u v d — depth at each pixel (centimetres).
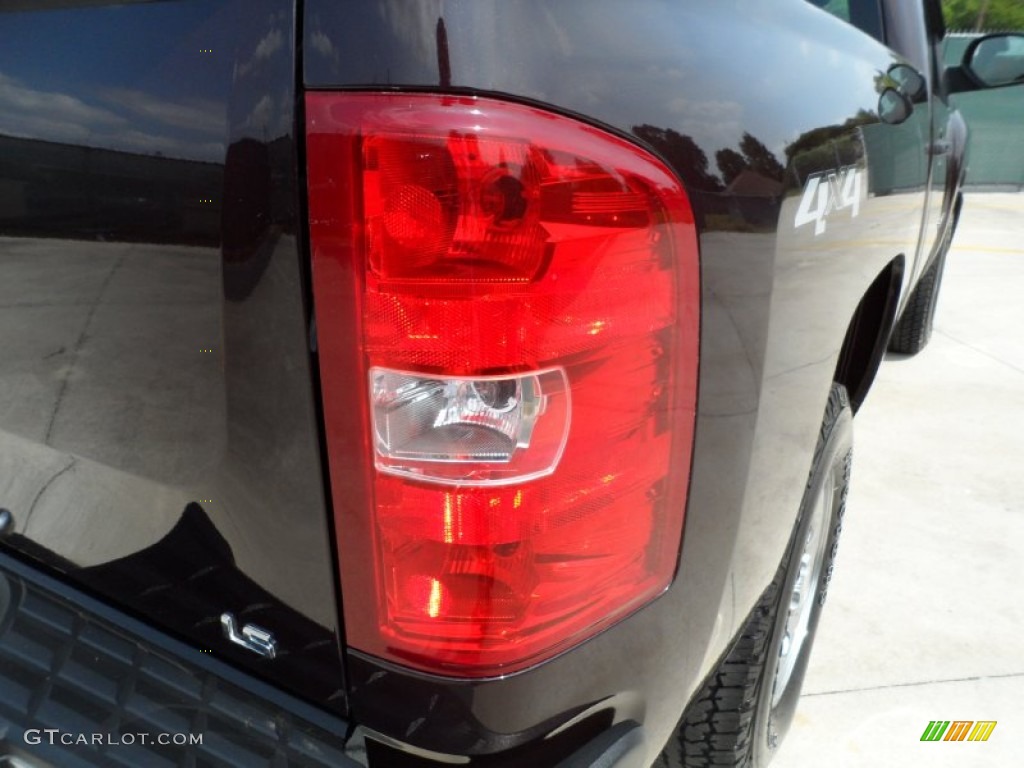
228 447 116
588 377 105
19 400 138
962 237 905
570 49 99
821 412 165
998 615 272
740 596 143
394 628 111
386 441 103
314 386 105
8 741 126
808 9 166
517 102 95
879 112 181
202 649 134
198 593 130
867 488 350
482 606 108
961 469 367
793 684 215
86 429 132
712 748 169
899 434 402
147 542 133
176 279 112
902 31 263
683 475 118
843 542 310
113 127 112
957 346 535
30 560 151
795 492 158
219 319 110
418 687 112
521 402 102
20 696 130
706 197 111
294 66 97
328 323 101
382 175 94
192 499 125
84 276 121
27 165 121
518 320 98
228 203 104
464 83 93
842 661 251
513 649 110
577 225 99
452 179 93
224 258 107
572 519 110
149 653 135
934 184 264
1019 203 1135
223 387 113
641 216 103
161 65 108
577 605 113
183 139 107
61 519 143
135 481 130
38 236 123
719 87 118
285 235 101
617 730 124
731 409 125
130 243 115
